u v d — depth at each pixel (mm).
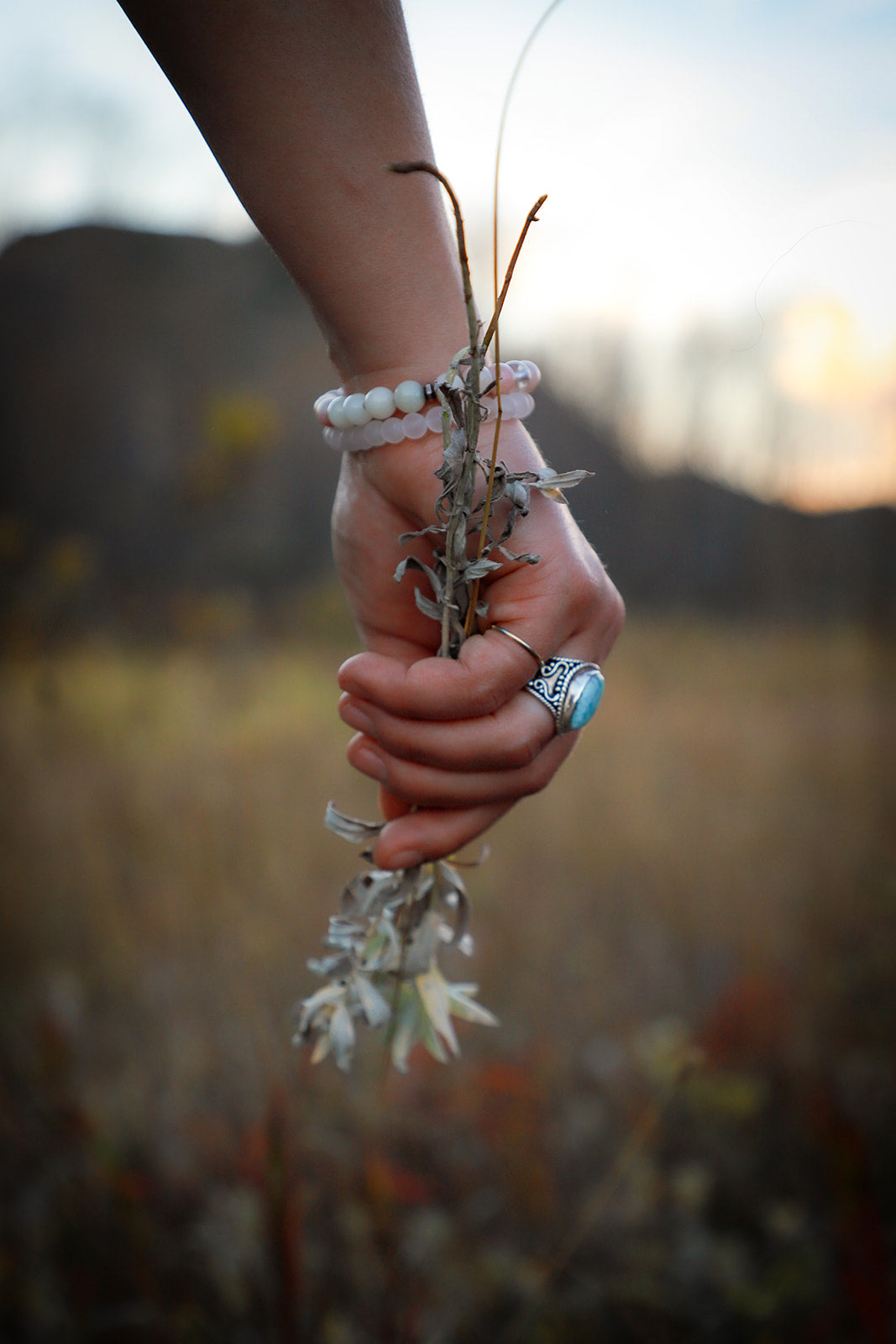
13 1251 650
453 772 420
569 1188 688
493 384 417
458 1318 599
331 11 377
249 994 801
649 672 2594
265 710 2025
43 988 909
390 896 428
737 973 948
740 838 1264
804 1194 691
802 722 1907
